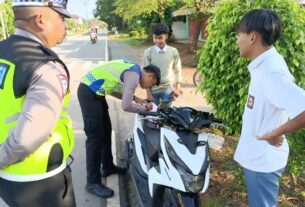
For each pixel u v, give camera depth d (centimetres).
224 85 359
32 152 144
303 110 169
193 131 245
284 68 185
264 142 201
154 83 325
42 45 155
